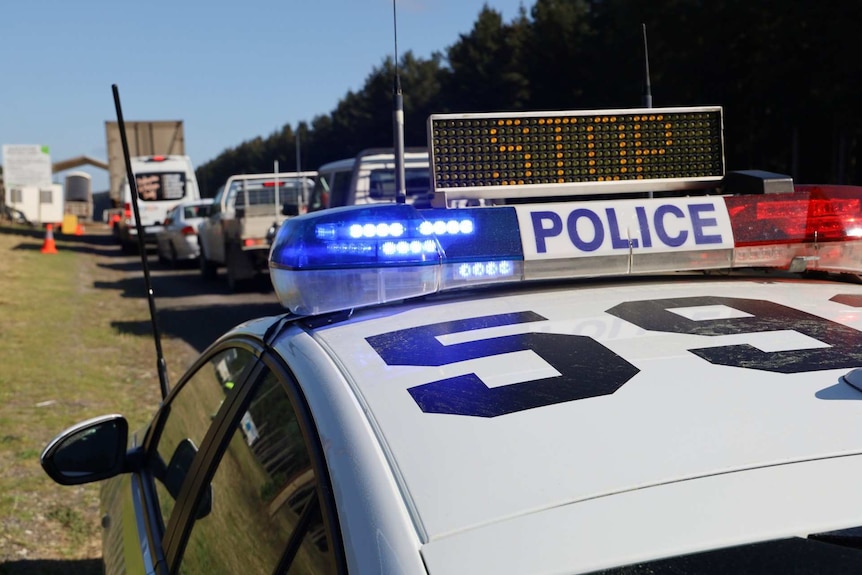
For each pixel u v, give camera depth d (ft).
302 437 4.83
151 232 83.25
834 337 5.04
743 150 95.04
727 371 4.55
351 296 5.71
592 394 4.32
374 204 5.98
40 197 143.13
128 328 36.88
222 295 49.24
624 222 6.33
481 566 3.31
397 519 3.63
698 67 83.76
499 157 6.66
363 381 4.63
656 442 3.91
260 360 6.24
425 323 5.45
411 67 212.84
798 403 4.20
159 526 7.70
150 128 93.97
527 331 5.23
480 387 4.45
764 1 69.62
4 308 41.37
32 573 13.33
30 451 19.04
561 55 128.77
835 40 64.18
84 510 15.92
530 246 6.09
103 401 23.65
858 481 3.60
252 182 53.83
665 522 3.43
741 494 3.55
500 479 3.73
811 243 6.55
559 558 3.30
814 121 82.79
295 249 5.64
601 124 6.82
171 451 8.34
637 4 84.89
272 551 4.92
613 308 5.68
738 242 6.42
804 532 3.34
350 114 235.81
